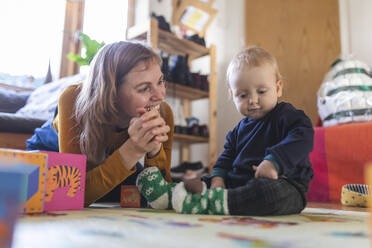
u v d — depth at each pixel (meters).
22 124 1.79
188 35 3.08
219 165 1.04
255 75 0.94
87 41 1.81
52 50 2.81
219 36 3.48
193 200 0.81
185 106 3.05
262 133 0.95
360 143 1.75
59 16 2.85
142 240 0.44
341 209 1.24
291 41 3.20
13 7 2.64
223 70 3.46
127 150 0.92
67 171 0.88
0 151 0.72
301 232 0.53
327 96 2.11
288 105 0.97
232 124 3.27
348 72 2.12
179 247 0.40
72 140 1.00
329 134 1.87
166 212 0.86
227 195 0.80
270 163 0.81
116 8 2.99
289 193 0.82
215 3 3.46
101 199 1.44
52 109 2.01
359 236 0.50
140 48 1.00
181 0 3.12
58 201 0.85
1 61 2.59
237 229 0.55
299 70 3.13
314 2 3.16
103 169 0.93
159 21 2.51
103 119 0.97
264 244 0.43
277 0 3.32
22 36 2.68
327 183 1.85
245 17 3.45
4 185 0.30
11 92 2.48
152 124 0.88
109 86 0.96
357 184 1.63
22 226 0.55
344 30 3.00
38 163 0.78
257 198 0.78
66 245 0.40
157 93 0.99
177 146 2.96
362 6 2.92
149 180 0.92
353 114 1.92
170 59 2.85
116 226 0.57
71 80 2.17
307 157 0.91
